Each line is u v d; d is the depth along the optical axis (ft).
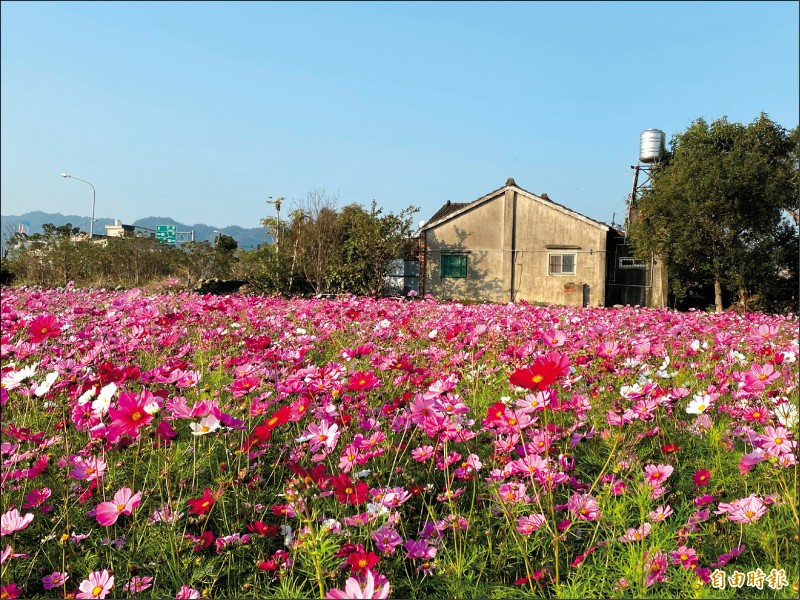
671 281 64.64
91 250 73.77
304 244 69.26
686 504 7.23
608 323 21.17
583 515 6.74
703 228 58.23
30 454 8.24
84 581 5.91
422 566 6.35
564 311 28.99
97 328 15.69
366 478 7.68
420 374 10.87
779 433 7.02
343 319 21.12
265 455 9.04
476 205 73.82
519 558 6.64
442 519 7.25
